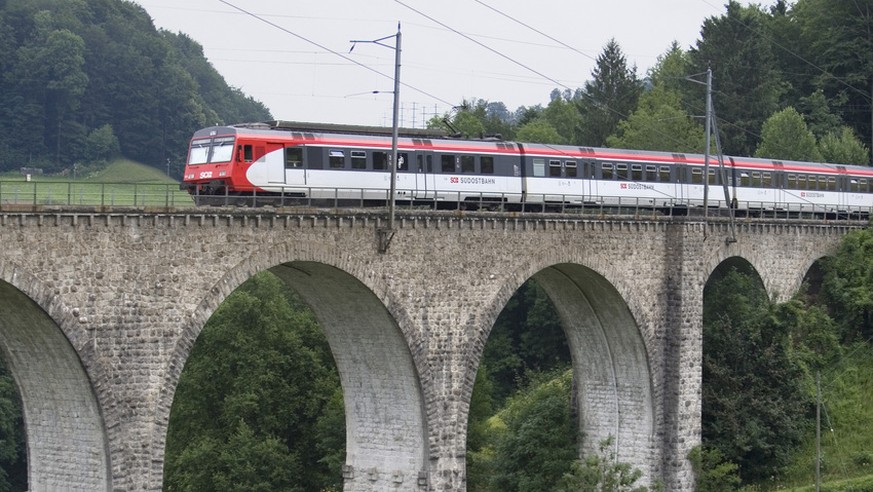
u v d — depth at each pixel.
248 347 119.62
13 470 138.75
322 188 86.25
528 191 100.50
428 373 84.62
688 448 101.25
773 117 160.50
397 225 82.56
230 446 114.25
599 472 90.88
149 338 70.00
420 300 84.19
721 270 112.00
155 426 70.25
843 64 174.38
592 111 187.00
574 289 100.06
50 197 71.69
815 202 129.00
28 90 186.12
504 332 160.75
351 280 81.38
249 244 74.69
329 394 117.81
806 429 106.19
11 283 63.94
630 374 101.44
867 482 99.56
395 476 86.56
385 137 91.50
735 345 106.25
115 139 193.25
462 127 184.62
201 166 85.94
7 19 191.50
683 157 114.19
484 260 87.69
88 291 67.31
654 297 100.19
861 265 119.06
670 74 198.75
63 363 68.06
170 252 70.88
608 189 106.94
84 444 69.31
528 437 105.44
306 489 116.12
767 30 184.75
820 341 114.12
